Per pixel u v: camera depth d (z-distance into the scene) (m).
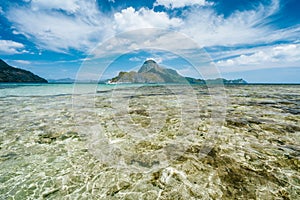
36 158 3.69
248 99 11.59
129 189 2.76
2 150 4.02
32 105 9.96
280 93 16.23
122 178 3.04
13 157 3.72
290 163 3.31
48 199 2.55
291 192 2.57
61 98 13.34
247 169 3.16
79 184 2.88
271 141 4.32
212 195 2.58
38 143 4.43
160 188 2.77
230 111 7.68
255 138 4.53
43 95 15.69
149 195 2.62
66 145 4.33
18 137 4.80
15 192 2.68
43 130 5.39
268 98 12.13
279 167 3.19
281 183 2.77
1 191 2.70
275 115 6.84
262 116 6.70
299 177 2.90
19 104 10.29
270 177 2.92
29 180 2.97
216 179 2.93
